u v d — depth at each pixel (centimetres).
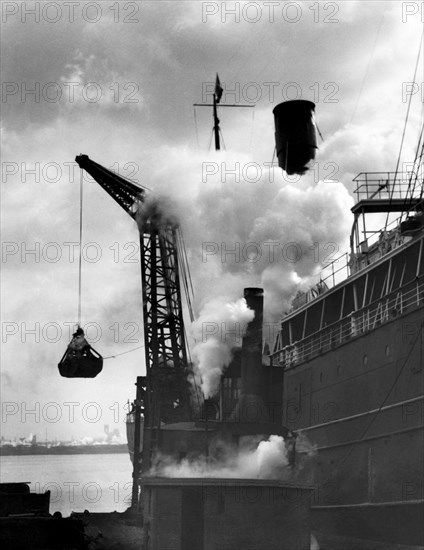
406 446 4156
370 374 4603
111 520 4581
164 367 5322
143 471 4641
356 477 4612
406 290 4709
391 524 4222
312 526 5025
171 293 5428
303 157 5284
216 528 3497
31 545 3244
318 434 5134
